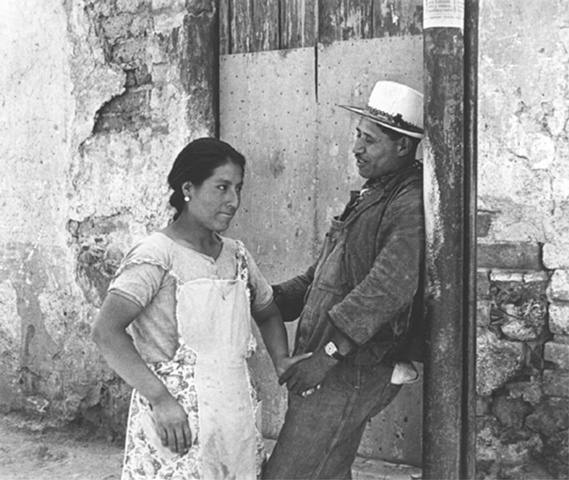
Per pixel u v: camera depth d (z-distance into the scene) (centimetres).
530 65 366
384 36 389
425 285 291
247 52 427
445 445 295
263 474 301
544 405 379
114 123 457
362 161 297
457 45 284
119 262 460
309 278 328
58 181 479
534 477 382
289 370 286
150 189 446
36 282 493
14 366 507
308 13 409
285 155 420
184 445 255
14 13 486
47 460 452
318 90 407
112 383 470
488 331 386
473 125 293
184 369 261
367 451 411
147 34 441
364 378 289
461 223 290
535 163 370
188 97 431
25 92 487
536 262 376
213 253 273
